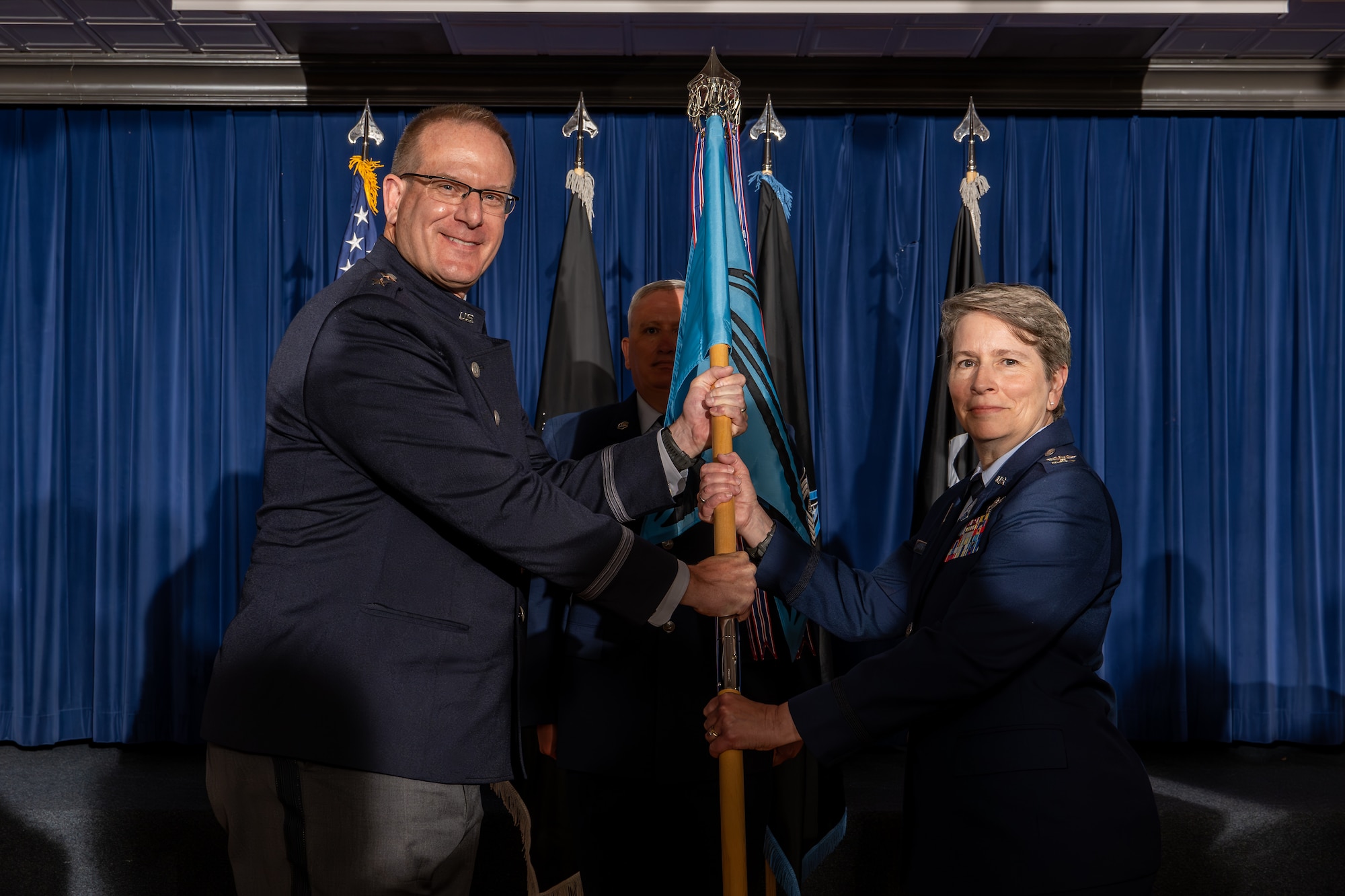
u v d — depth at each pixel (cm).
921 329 333
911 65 329
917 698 127
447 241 140
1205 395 331
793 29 309
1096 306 331
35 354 331
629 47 323
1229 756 316
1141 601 327
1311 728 324
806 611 163
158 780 288
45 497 328
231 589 326
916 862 133
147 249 333
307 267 336
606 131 336
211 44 320
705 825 175
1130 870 123
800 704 134
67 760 312
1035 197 340
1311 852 250
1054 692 130
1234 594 329
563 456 207
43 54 324
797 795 195
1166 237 335
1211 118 337
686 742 172
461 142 141
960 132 280
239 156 338
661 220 337
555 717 186
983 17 299
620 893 175
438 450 126
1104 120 340
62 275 333
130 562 327
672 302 203
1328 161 337
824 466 330
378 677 124
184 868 251
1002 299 143
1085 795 124
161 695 326
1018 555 130
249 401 333
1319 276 335
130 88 328
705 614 142
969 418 145
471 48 324
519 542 129
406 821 124
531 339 329
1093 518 133
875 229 337
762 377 180
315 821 122
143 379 330
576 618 183
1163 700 323
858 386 334
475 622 132
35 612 326
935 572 146
